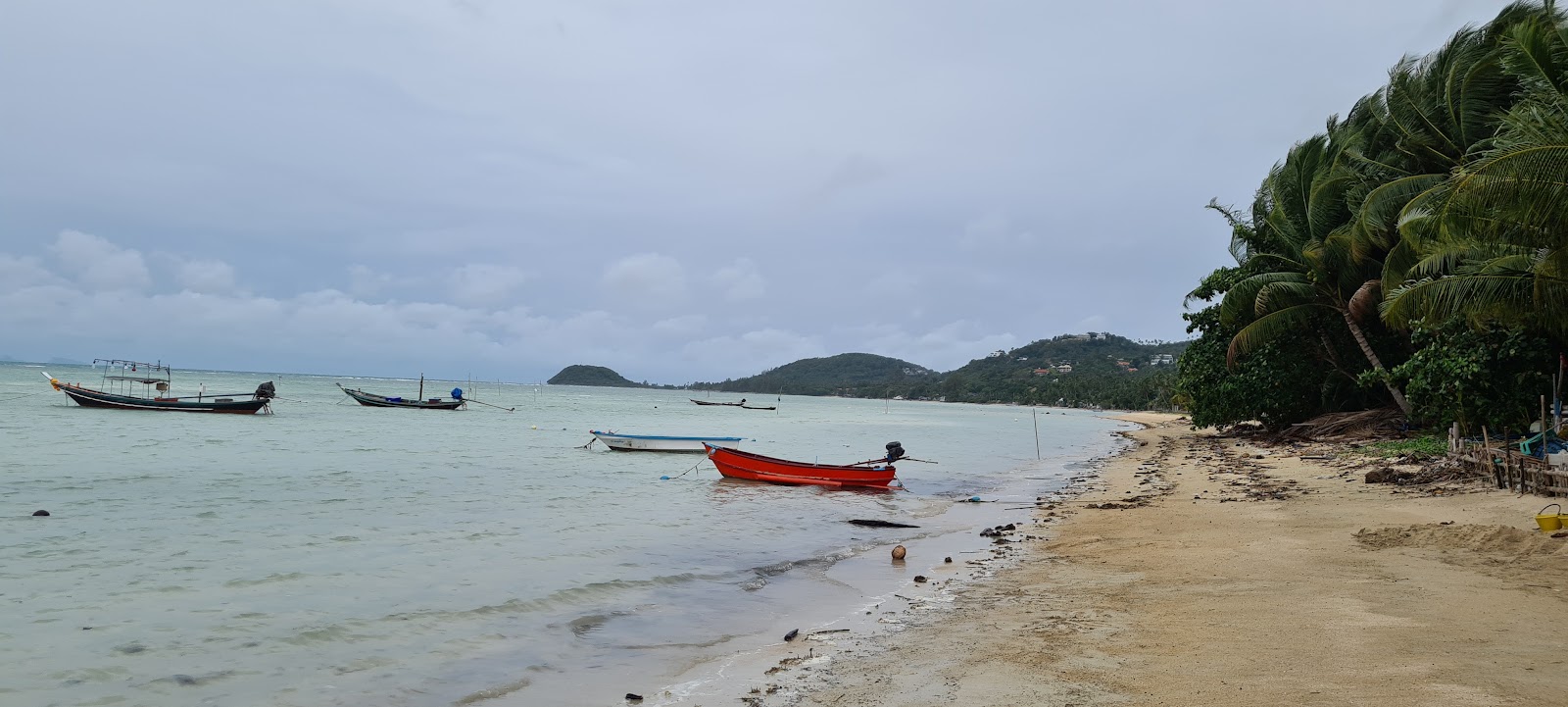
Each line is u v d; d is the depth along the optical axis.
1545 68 19.83
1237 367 38.44
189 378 182.75
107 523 15.38
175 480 21.86
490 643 8.59
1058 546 13.99
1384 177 29.67
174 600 10.02
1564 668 6.05
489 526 15.93
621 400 158.00
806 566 12.84
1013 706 6.12
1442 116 27.44
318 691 7.20
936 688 6.73
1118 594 9.90
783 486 24.28
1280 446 35.00
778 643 8.56
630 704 6.85
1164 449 40.88
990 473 30.77
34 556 12.35
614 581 11.48
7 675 7.39
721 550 14.05
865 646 8.27
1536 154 11.31
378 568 11.96
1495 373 21.92
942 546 14.62
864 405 199.12
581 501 20.05
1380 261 31.45
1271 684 6.07
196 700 6.96
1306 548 11.81
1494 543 10.75
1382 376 29.36
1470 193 12.14
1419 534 11.80
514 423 61.06
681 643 8.62
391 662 7.98
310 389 146.62
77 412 50.09
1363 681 5.98
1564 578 8.97
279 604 9.91
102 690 7.11
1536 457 16.23
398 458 30.38
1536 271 15.45
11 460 25.81
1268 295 32.84
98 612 9.45
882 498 22.09
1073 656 7.34
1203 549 12.41
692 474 27.31
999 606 9.74
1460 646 6.70
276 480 22.66
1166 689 6.20
